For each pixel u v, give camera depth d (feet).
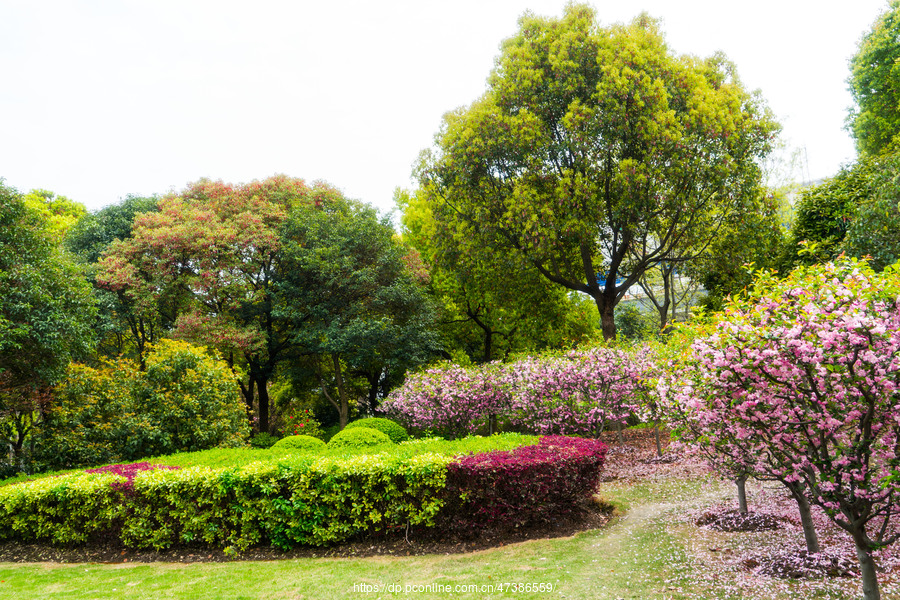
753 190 47.14
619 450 40.81
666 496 27.17
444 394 39.14
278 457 27.89
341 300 58.90
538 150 47.39
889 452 11.73
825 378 11.35
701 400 13.21
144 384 38.45
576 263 58.65
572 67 46.96
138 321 59.21
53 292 37.45
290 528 21.67
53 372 35.78
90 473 26.00
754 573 15.58
